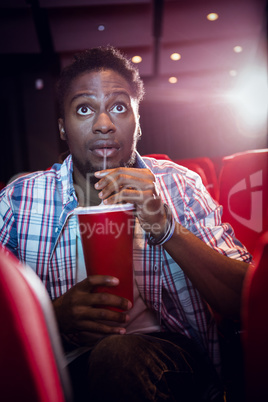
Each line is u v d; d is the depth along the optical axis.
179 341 0.89
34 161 7.77
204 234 0.95
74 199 0.99
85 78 0.86
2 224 1.03
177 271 0.99
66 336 0.89
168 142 9.77
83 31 6.71
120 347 0.67
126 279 0.69
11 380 0.36
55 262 0.98
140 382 0.64
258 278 0.42
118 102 0.86
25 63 7.49
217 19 6.71
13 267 0.38
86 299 0.69
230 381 0.98
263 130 8.97
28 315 0.37
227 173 1.31
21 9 5.93
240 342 1.01
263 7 6.38
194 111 9.56
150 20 6.57
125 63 0.90
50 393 0.39
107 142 0.85
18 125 7.77
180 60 8.17
